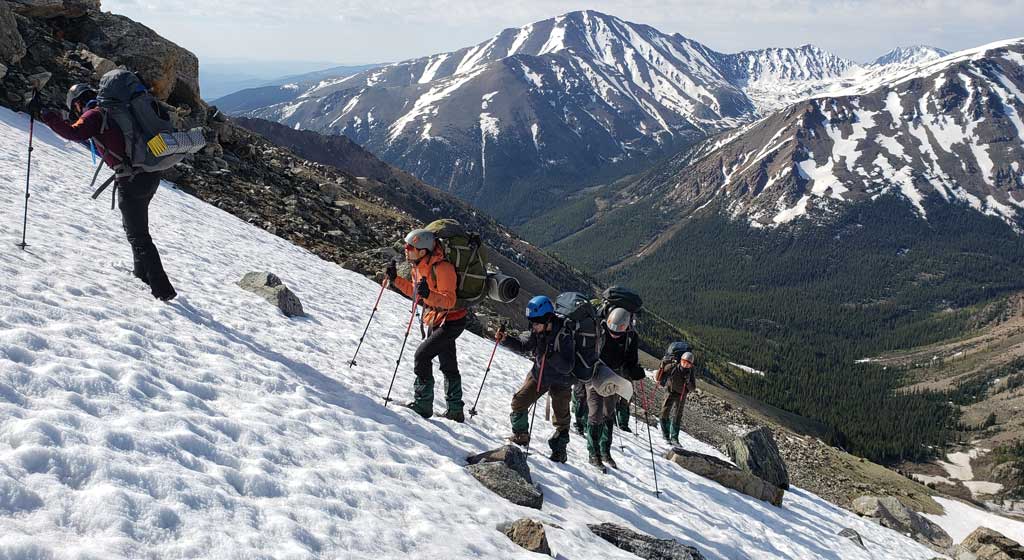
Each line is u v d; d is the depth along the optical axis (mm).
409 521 5781
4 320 6066
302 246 24266
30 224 10422
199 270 12797
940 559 20625
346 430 7285
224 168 28031
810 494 21984
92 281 8719
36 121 20250
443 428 9438
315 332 12250
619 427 18203
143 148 8234
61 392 5141
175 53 28438
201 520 4344
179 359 7242
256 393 7270
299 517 4992
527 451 10328
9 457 4043
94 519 3861
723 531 11422
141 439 4941
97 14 27797
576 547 6918
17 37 22484
